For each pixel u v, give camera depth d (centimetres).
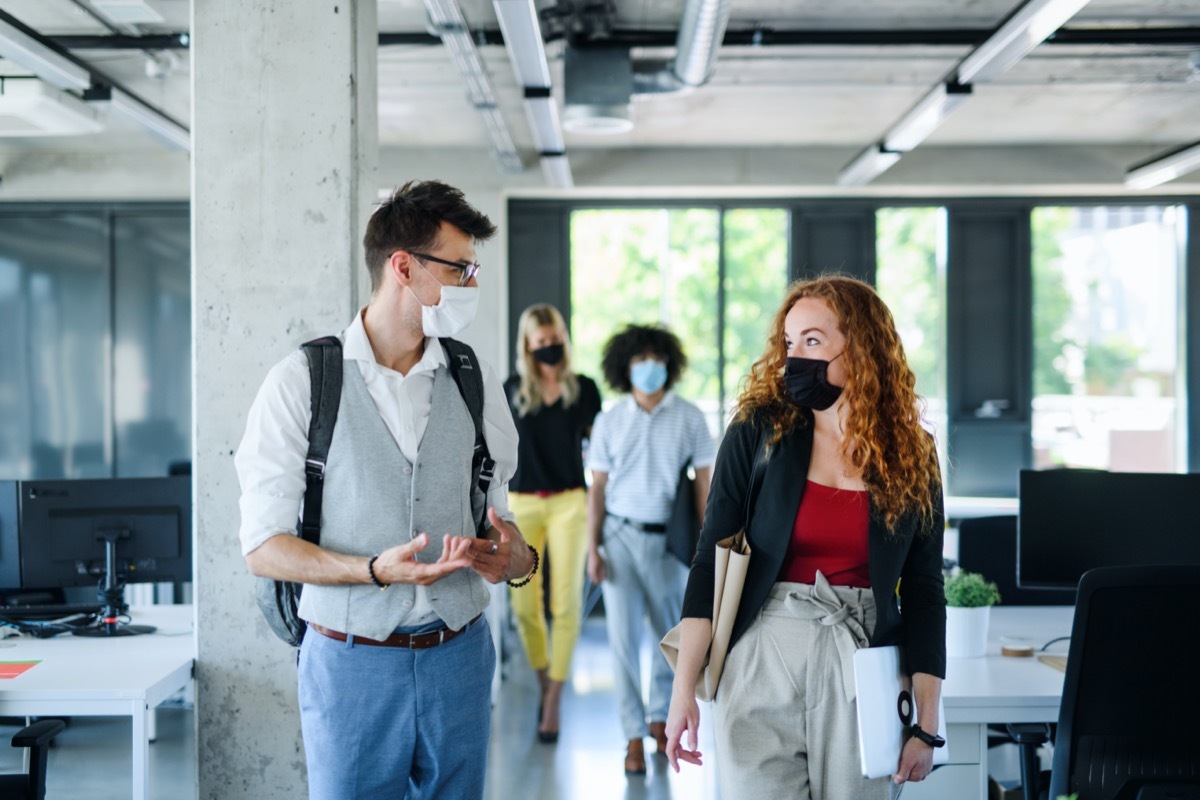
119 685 276
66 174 877
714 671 205
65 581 368
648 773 460
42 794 270
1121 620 233
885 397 207
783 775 200
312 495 203
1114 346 919
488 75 571
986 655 315
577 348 927
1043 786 275
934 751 202
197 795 302
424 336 213
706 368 927
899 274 917
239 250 301
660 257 927
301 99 301
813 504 204
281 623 214
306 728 209
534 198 920
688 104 731
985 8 546
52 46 532
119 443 923
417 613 202
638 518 455
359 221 307
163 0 525
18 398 920
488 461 219
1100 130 816
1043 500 330
